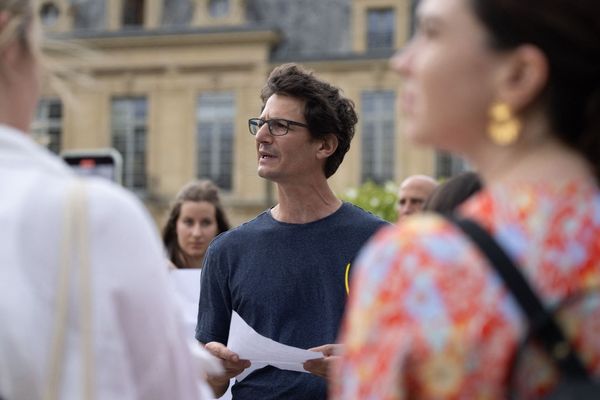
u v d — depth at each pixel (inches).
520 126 79.4
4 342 85.3
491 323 71.5
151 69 1437.0
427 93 80.2
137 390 90.5
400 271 73.0
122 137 1445.6
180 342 94.4
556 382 72.3
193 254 295.3
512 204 76.0
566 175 77.7
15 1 94.3
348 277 177.5
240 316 179.9
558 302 72.6
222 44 1414.9
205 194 296.5
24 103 96.2
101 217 88.7
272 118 183.2
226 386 182.4
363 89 1389.0
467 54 78.5
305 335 175.8
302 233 181.0
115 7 1470.2
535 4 76.3
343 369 76.4
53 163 92.8
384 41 1425.9
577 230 74.9
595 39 76.4
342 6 1438.2
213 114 1423.5
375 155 1382.9
